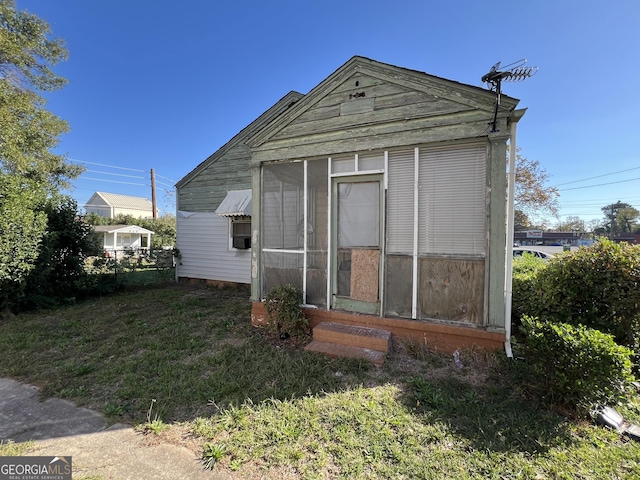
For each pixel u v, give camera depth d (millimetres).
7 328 5195
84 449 2189
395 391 2967
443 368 3484
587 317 3580
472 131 3658
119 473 1952
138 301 7309
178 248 10250
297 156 4781
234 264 9141
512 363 3400
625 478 1887
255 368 3488
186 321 5547
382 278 4207
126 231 26219
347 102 4406
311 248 4738
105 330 5070
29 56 11281
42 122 11750
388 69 4105
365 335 3949
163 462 2053
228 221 9195
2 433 2379
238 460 2049
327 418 2512
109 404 2764
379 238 4273
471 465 1996
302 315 4539
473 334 3664
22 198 6180
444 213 3863
